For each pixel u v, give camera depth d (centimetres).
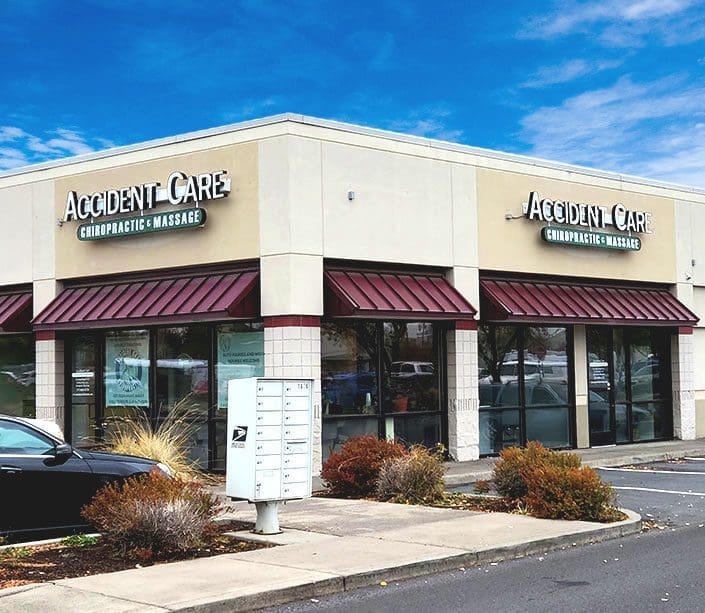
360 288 1820
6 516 1106
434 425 2006
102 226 1984
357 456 1538
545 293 2183
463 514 1301
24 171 2169
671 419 2539
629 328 2467
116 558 1005
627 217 2366
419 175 1969
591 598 862
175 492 1064
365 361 1905
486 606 836
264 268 1773
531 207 2150
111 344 2059
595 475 1289
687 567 995
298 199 1766
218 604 811
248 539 1115
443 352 2028
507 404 2159
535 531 1155
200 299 1791
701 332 2630
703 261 2600
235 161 1825
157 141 1941
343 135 1845
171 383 1956
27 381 2230
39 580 906
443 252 1995
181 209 1881
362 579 923
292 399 1148
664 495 1552
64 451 1147
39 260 2128
